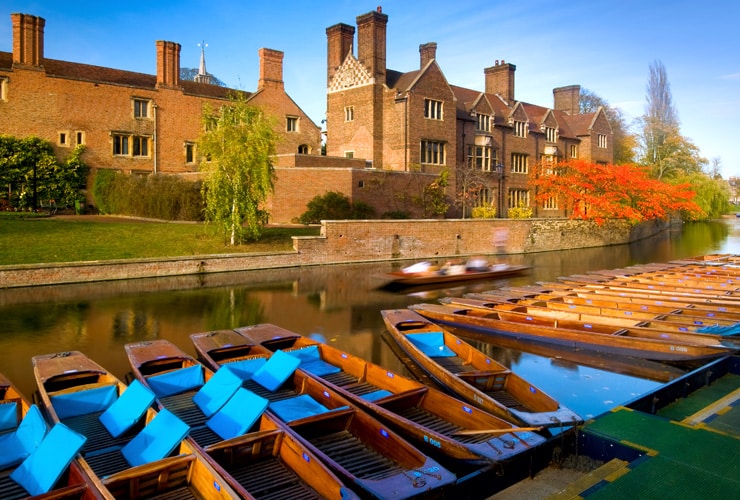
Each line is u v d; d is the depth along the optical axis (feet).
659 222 158.20
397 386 27.94
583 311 46.44
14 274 57.21
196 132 121.39
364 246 83.46
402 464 20.84
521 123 141.28
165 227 84.12
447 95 118.93
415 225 88.99
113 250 68.13
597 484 18.13
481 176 125.90
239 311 50.39
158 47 116.26
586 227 117.39
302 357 33.27
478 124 129.80
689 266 77.61
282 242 80.38
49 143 103.76
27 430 21.39
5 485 19.33
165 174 102.37
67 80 105.70
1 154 98.48
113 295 55.57
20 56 100.94
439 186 109.19
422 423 24.52
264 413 23.38
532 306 47.93
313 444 22.59
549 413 23.29
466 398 27.61
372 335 43.32
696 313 43.96
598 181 116.78
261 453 21.01
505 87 148.25
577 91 173.37
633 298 49.96
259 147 74.90
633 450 20.59
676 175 187.62
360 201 97.19
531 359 38.09
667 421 23.04
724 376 30.91
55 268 59.52
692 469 19.03
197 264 68.90
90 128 108.58
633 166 142.61
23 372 33.53
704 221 215.51
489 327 43.16
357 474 20.27
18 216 86.63
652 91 201.77
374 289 62.59
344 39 122.72
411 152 112.06
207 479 18.40
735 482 18.20
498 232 100.63
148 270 65.41
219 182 74.33
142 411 22.90
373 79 114.42
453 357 35.45
